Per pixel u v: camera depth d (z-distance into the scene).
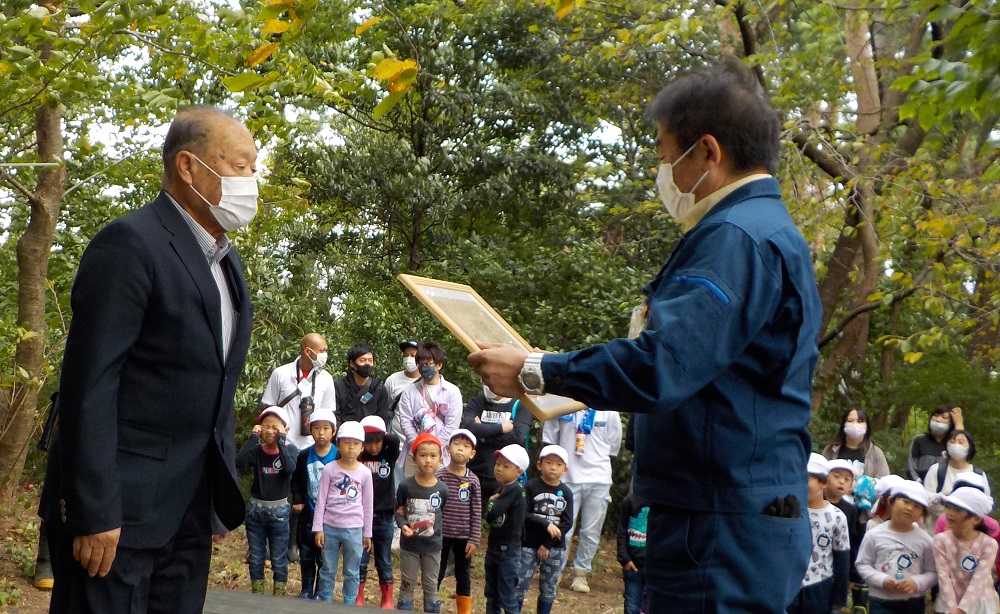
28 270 9.02
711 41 14.63
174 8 7.00
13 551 8.45
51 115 9.04
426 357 9.70
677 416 2.60
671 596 2.64
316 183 15.71
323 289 15.25
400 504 7.88
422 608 9.09
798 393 2.66
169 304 3.14
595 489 10.16
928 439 9.95
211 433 3.31
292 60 7.19
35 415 9.21
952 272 10.83
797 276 2.61
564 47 15.30
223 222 3.34
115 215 11.78
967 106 5.69
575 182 16.28
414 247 16.41
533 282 14.16
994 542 7.12
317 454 8.38
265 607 6.11
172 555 3.34
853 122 14.40
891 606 7.30
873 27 12.97
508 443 9.65
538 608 8.27
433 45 15.84
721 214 2.64
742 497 2.57
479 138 16.50
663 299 2.56
